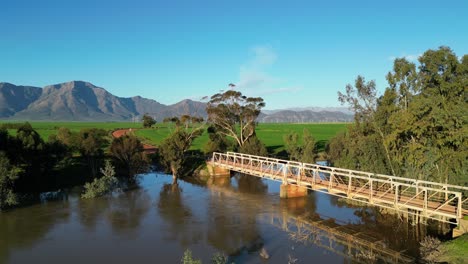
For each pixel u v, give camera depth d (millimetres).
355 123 40875
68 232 28219
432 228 28312
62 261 22891
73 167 50875
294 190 39594
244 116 63219
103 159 54844
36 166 42625
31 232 28219
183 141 51406
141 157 49688
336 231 28531
